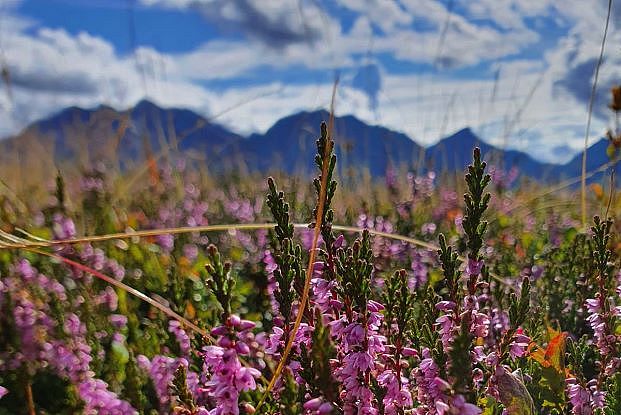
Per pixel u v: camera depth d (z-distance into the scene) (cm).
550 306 34
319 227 20
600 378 23
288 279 20
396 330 21
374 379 18
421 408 18
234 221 67
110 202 52
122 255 43
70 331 27
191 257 48
